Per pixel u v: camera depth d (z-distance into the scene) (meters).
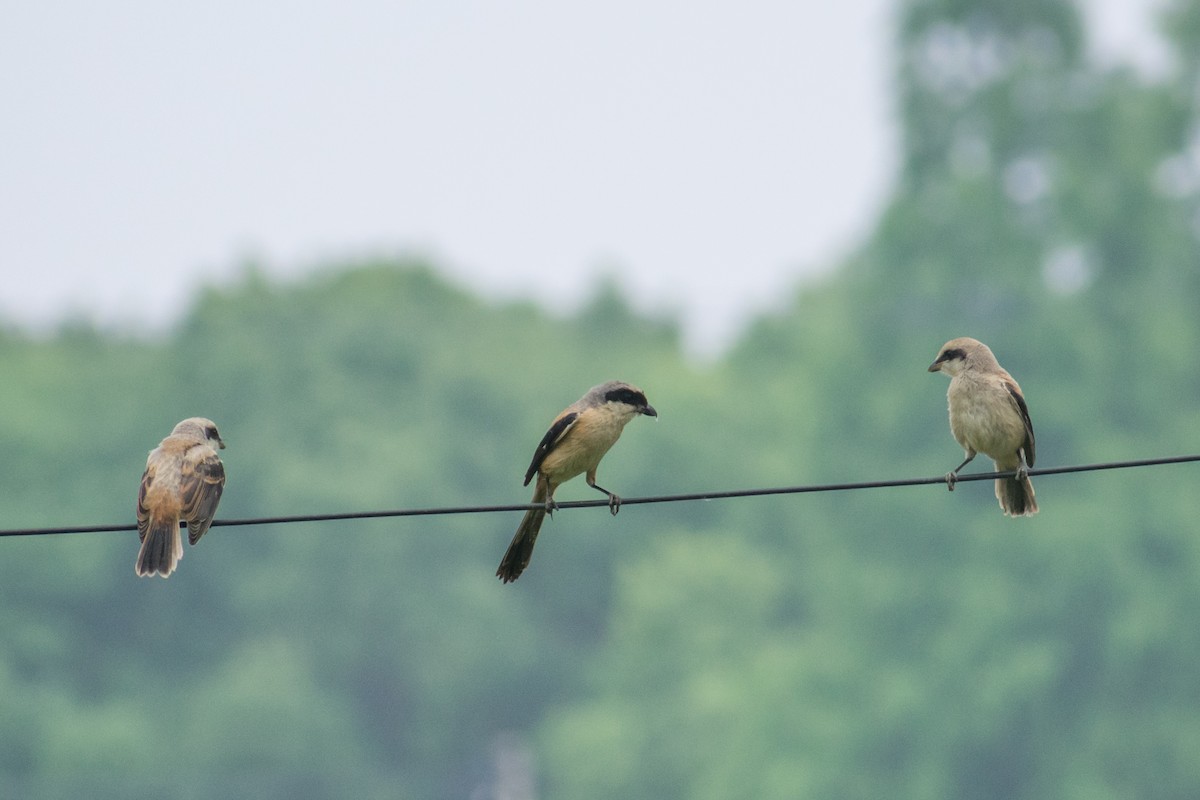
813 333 62.47
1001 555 47.31
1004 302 55.69
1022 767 45.03
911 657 48.19
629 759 57.91
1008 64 58.47
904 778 45.53
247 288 89.25
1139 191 55.47
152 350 89.00
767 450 75.12
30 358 86.19
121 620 70.81
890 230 56.81
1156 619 44.69
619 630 67.19
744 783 48.66
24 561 68.88
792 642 59.12
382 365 84.81
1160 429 50.97
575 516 76.00
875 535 51.69
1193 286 56.59
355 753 65.94
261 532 74.38
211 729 63.00
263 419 79.38
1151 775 43.59
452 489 77.94
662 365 89.31
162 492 13.00
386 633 70.69
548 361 90.00
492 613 71.62
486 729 70.88
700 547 66.62
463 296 102.19
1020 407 13.91
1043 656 44.75
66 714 62.47
